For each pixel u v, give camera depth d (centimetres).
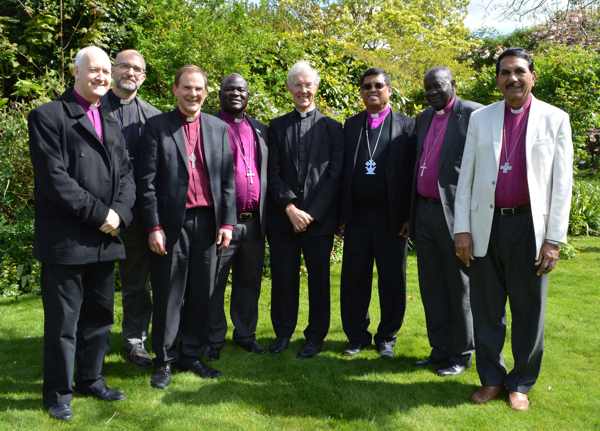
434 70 301
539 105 254
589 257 624
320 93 709
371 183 330
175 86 294
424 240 314
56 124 239
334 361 326
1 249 482
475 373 307
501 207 261
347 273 350
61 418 245
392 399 272
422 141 316
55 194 235
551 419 250
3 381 287
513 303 266
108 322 275
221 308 339
